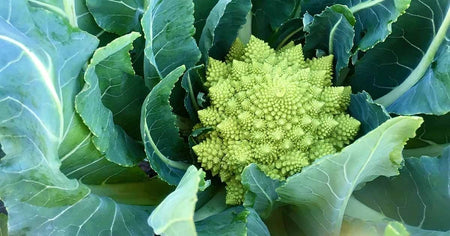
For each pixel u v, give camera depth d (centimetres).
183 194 58
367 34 74
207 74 75
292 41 78
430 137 78
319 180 65
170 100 76
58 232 65
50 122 61
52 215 65
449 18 70
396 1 69
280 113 71
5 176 61
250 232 68
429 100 72
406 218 73
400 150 64
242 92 72
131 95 71
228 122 72
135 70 75
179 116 77
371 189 75
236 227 66
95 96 65
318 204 68
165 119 71
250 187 68
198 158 73
